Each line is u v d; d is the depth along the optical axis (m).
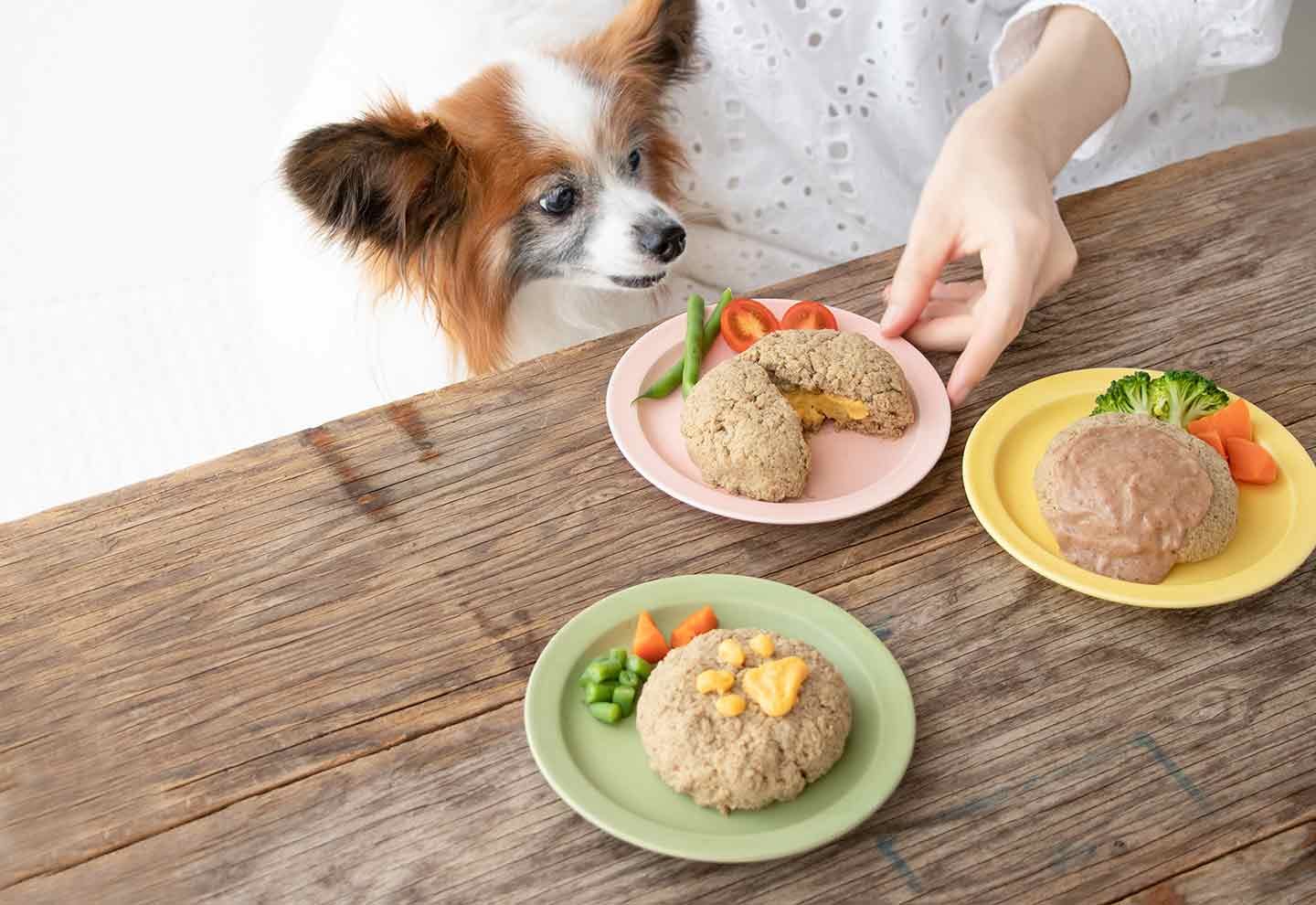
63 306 2.10
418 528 1.05
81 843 0.82
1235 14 1.51
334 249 1.76
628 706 0.88
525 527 1.05
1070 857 0.81
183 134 2.24
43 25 2.14
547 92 1.67
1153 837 0.82
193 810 0.84
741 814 0.82
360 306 1.80
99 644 0.96
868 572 1.01
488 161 1.65
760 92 1.90
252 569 1.02
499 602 0.99
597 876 0.80
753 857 0.77
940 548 1.03
